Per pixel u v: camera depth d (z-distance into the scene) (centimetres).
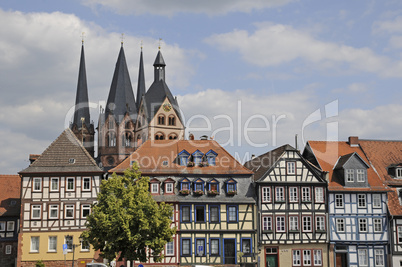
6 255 6034
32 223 5616
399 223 5831
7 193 6241
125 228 4572
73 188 5725
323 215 5803
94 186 5741
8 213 6069
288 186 5825
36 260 5547
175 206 5691
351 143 6462
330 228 5784
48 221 5638
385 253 5788
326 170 6047
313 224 5775
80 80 14850
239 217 5731
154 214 4691
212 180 5819
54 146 5875
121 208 4666
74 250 5141
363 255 5775
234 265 5600
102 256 4691
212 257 5625
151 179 5769
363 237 5794
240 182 5872
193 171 5859
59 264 5572
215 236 5669
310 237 5741
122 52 14588
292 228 5756
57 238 5616
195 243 5631
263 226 5725
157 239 4656
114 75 14562
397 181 6116
